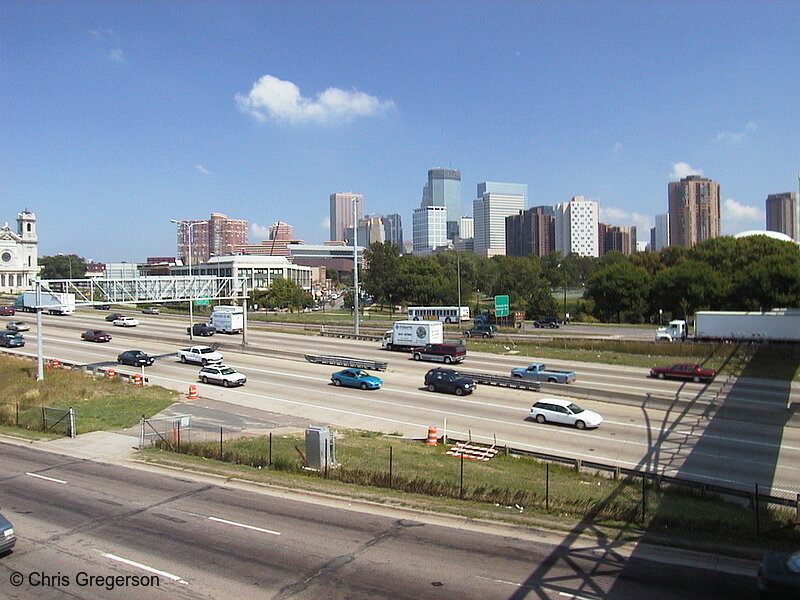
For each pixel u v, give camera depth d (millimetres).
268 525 18328
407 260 146625
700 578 14617
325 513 19547
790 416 34969
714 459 28484
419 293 136000
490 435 33406
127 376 50562
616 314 110500
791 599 12500
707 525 18250
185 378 51000
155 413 37594
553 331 87750
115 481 23281
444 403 41125
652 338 75938
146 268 172125
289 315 119938
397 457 27688
